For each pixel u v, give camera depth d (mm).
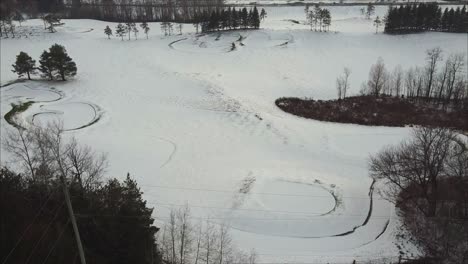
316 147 53125
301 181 41781
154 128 56906
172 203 36406
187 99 67938
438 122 62000
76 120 58562
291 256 29406
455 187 35812
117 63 89688
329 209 36812
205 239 29672
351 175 45031
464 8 112250
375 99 72625
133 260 20891
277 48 103750
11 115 58219
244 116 61750
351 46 106062
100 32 125688
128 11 159500
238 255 28562
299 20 145750
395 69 83750
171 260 26234
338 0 185375
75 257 18469
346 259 29531
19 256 17281
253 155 49531
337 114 65438
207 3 161625
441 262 29750
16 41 106938
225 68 88438
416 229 33594
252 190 39344
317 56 99000
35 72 79688
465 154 41000
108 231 20141
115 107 64625
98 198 22625
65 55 75812
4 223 18359
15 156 39969
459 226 32281
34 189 22766
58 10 161125
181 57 96250
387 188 41125
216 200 37531
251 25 122625
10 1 147000
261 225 34094
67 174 31625
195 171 43750
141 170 43312
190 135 54906
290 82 81375
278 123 59719
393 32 113562
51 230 19281
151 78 78688
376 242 32406
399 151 44750
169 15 153375
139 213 21922
